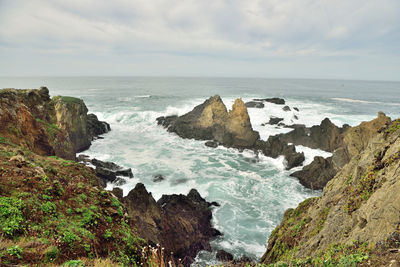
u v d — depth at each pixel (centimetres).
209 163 3222
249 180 2762
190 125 4294
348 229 763
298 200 2375
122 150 3597
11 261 509
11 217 638
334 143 3303
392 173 707
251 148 3678
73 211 839
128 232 905
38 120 2408
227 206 2248
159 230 1661
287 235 1169
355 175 956
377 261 516
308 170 2770
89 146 3647
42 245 602
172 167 3041
